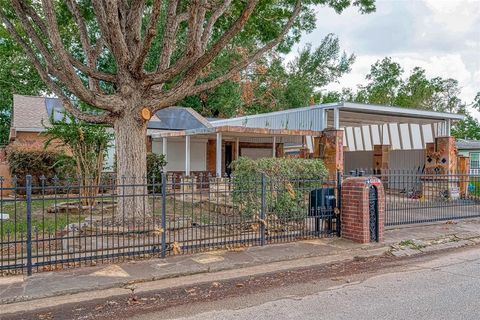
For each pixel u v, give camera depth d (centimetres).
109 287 557
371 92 4497
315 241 836
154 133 2030
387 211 1090
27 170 1584
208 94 3092
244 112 3469
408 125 2167
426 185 1366
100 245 740
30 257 591
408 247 820
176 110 2572
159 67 966
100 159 1262
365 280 599
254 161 928
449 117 1842
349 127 2450
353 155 2302
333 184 897
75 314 466
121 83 888
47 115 2081
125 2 951
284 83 3712
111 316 459
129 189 867
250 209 859
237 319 445
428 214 1148
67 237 648
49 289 530
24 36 1184
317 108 1659
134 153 884
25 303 500
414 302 492
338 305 486
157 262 665
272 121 1931
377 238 840
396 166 2120
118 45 838
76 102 1467
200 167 2195
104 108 873
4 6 988
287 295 530
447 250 819
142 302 505
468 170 1786
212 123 2322
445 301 494
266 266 677
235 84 3147
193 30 855
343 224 870
